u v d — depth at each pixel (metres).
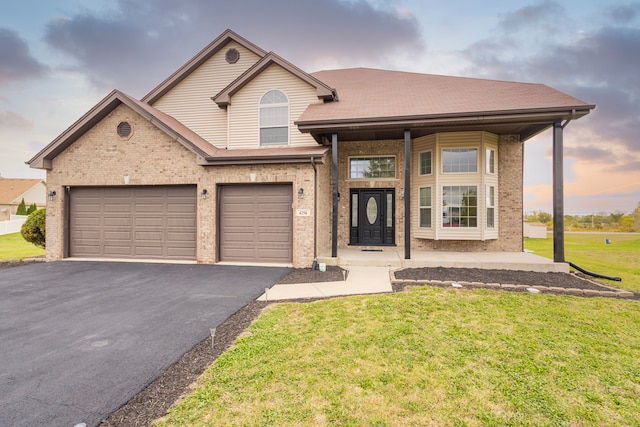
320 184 9.54
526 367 3.22
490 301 5.38
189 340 3.88
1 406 2.52
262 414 2.42
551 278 7.16
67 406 2.53
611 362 3.36
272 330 4.14
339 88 12.17
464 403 2.62
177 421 2.34
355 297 5.67
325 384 2.86
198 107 11.91
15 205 33.38
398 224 11.21
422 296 5.64
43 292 6.16
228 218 9.31
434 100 9.45
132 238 9.73
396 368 3.17
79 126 9.47
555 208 8.03
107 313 4.91
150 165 9.43
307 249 8.65
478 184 10.21
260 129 10.94
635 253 12.41
